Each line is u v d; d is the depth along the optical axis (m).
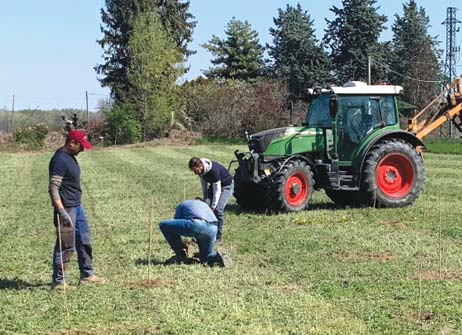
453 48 61.28
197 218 10.00
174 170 26.84
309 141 15.51
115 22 58.78
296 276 9.48
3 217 15.48
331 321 7.43
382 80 62.72
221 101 49.66
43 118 55.06
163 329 7.30
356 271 9.65
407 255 10.62
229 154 35.78
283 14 69.69
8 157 36.66
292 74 64.44
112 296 8.51
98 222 14.51
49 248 11.81
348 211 15.26
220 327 7.30
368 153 15.62
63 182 8.77
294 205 15.14
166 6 61.06
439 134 47.41
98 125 49.56
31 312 7.95
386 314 7.67
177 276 9.48
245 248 11.39
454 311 7.70
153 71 50.03
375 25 62.16
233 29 70.56
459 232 12.38
